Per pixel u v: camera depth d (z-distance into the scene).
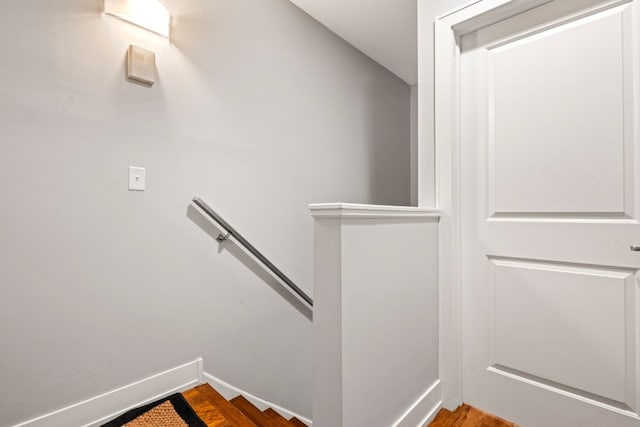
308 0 2.13
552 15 1.28
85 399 1.33
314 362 1.06
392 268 1.21
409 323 1.30
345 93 2.61
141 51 1.46
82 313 1.32
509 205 1.39
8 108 1.16
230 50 1.83
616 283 1.15
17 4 1.18
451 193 1.48
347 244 1.01
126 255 1.44
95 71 1.35
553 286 1.28
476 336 1.48
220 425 1.31
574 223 1.23
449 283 1.49
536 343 1.32
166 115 1.56
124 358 1.43
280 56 2.10
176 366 1.59
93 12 1.34
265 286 1.98
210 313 1.72
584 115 1.21
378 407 1.13
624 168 1.14
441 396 1.49
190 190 1.65
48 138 1.24
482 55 1.47
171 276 1.58
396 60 2.92
